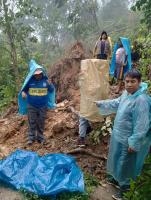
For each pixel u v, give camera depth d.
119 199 2.22
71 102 3.73
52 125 3.30
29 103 2.94
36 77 2.88
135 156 2.14
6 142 3.19
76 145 2.89
